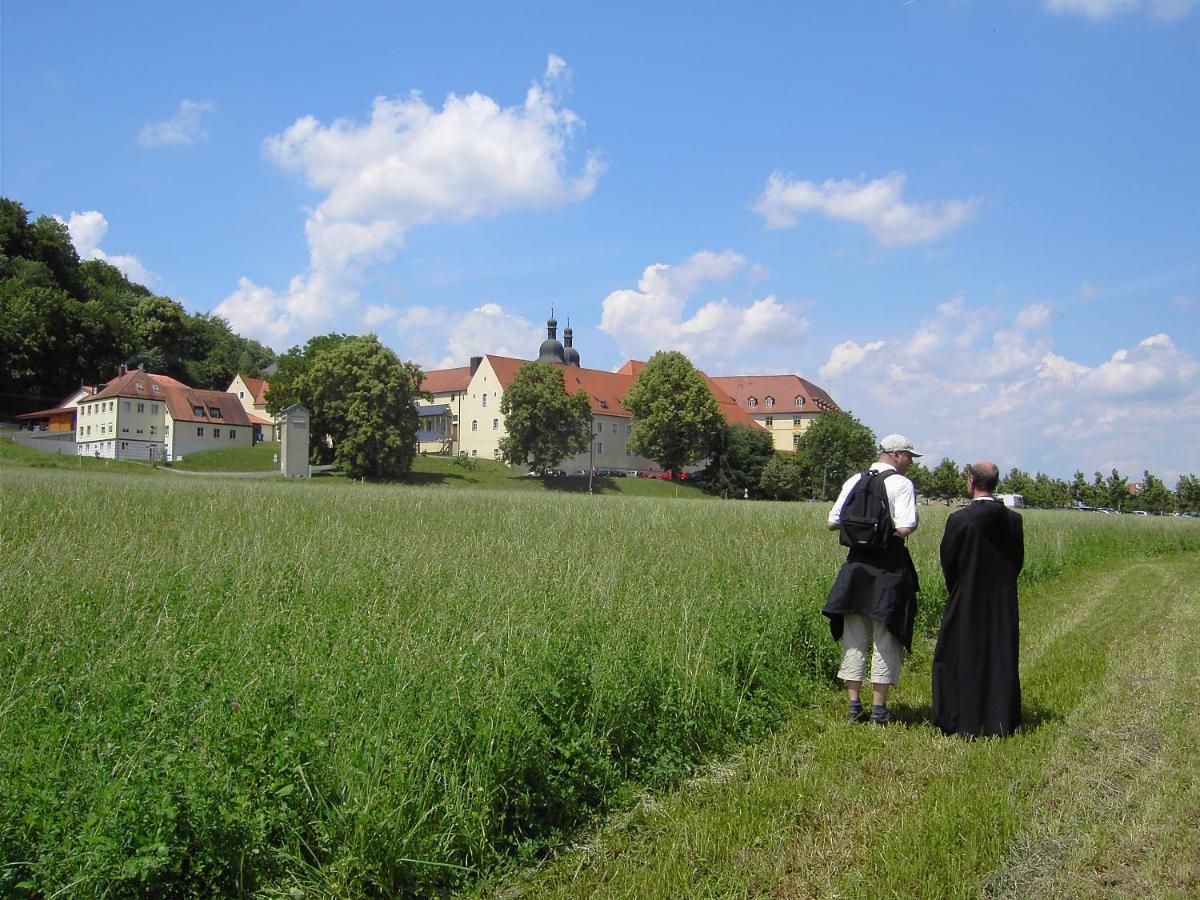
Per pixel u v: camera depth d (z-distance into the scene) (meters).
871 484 7.60
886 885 4.52
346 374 85.94
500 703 5.49
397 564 10.98
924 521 23.64
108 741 4.54
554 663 6.19
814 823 5.30
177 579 9.23
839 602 7.55
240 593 8.51
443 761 5.04
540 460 100.81
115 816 3.93
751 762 6.36
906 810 5.44
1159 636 11.70
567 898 4.50
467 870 4.71
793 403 157.00
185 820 4.13
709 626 8.02
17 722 4.79
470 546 13.58
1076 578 19.77
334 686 5.57
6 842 3.75
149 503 19.30
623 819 5.44
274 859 4.34
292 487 32.50
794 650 8.85
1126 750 6.64
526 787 5.29
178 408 107.12
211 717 4.91
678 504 32.84
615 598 9.02
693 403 105.56
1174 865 4.75
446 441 131.38
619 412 131.75
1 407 105.31
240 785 4.38
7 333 101.88
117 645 6.50
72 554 10.52
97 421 104.00
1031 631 12.10
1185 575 20.97
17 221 120.19
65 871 3.72
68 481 26.70
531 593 8.81
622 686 6.42
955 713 7.18
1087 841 5.00
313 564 10.80
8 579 8.64
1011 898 4.45
